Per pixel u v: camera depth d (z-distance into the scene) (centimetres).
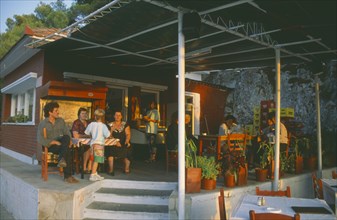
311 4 488
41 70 913
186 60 903
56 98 884
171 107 1176
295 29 598
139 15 555
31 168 841
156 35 672
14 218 674
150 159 980
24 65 1120
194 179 566
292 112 1022
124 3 505
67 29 648
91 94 862
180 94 493
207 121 1411
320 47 720
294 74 1581
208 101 1426
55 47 836
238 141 739
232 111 1722
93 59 974
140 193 614
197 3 482
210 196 559
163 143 1078
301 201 414
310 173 878
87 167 775
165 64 1017
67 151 629
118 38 693
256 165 823
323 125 1384
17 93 1355
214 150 800
